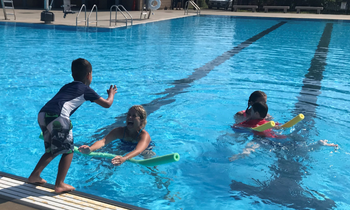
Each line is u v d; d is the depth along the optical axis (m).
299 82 6.52
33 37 11.16
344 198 2.68
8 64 7.19
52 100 2.52
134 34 12.97
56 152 2.43
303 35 14.70
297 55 9.74
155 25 16.58
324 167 3.18
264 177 2.98
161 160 2.78
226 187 2.80
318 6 28.94
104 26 13.62
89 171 2.96
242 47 10.98
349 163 3.27
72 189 2.41
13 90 5.34
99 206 2.21
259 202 2.61
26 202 2.21
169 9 28.59
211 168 3.12
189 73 7.00
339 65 8.37
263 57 9.25
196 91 5.66
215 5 29.91
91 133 3.85
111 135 3.44
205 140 3.73
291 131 4.01
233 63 8.27
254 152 3.46
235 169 3.11
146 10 24.48
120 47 9.95
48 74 6.43
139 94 5.40
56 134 2.41
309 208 2.54
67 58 8.02
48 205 2.19
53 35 11.77
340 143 3.72
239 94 5.55
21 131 3.82
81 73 2.71
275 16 23.38
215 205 2.55
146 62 7.96
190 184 2.84
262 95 4.17
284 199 2.65
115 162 2.87
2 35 11.29
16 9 20.64
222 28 16.59
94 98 2.66
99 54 8.72
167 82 6.20
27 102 4.80
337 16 24.23
